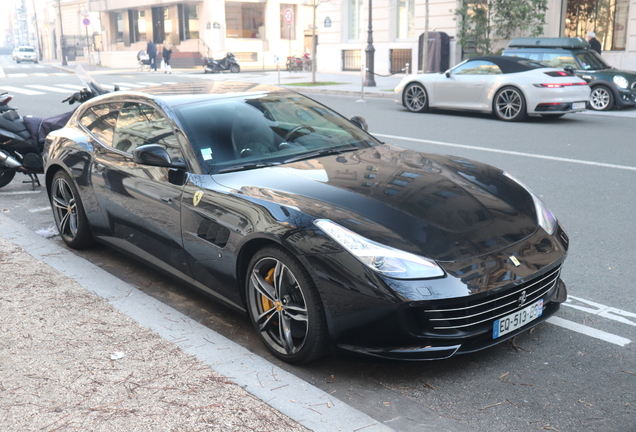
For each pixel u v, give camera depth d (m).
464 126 12.20
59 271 4.50
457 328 2.99
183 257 3.85
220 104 4.26
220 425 2.59
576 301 4.05
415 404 2.92
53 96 19.08
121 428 2.57
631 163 8.31
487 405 2.90
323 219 3.09
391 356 2.95
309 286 3.06
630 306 3.96
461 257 3.00
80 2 61.81
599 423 2.74
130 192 4.17
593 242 5.25
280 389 2.89
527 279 3.08
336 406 2.75
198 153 3.82
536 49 15.35
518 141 10.28
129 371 3.05
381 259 2.91
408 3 25.05
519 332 3.23
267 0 42.38
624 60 19.47
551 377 3.13
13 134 7.05
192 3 41.66
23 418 2.66
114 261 4.92
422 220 3.15
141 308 3.85
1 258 4.77
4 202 6.92
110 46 50.75
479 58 13.64
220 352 3.26
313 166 3.78
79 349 3.29
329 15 28.00
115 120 4.63
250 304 3.45
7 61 68.50
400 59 25.28
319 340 3.11
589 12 20.59
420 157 4.10
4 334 3.47
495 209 3.40
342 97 18.66
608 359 3.29
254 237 3.26
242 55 42.00
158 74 32.69
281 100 4.57
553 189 7.04
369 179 3.56
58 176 5.06
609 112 14.03
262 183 3.55
